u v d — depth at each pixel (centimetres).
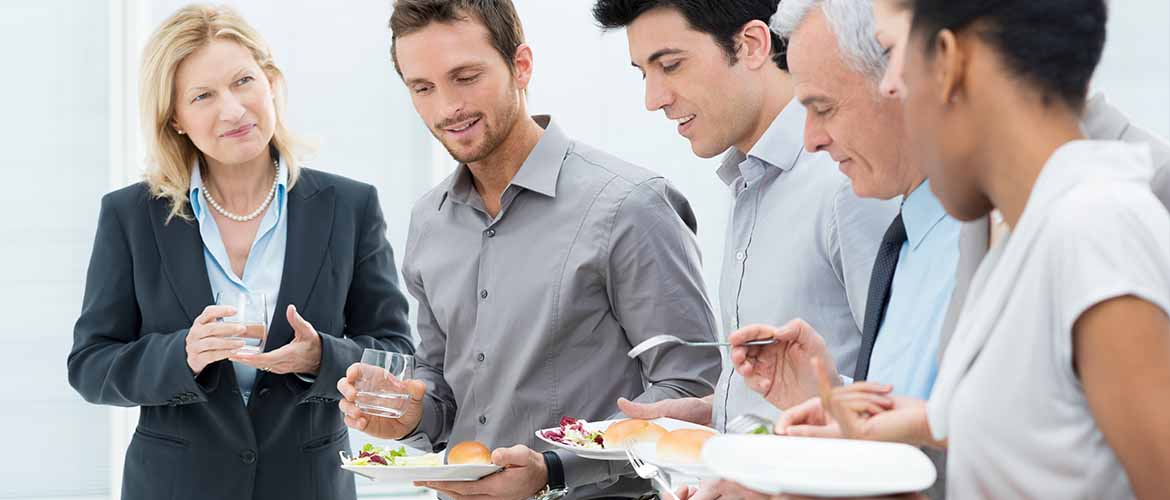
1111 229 84
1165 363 82
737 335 138
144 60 229
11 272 418
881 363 133
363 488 428
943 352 117
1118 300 83
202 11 232
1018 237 89
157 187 236
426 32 193
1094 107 116
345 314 248
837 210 160
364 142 440
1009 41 88
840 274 165
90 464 422
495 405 205
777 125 174
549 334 200
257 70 231
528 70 204
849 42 128
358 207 248
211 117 225
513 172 207
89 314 234
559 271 200
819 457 97
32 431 418
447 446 213
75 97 421
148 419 234
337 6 437
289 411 233
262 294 218
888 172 132
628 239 199
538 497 181
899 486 91
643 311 199
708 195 434
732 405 173
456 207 215
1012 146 90
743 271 181
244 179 238
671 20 175
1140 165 88
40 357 419
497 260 206
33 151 419
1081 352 85
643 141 434
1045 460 88
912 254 134
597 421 200
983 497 91
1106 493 87
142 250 234
